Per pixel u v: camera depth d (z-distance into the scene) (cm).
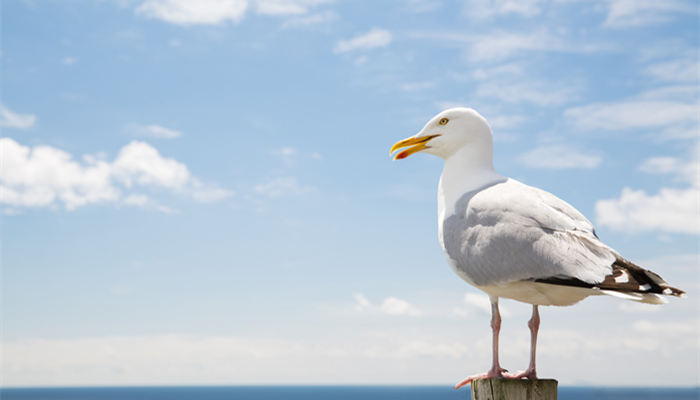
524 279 140
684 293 132
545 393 137
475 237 144
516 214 142
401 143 157
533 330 146
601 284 135
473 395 140
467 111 154
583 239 138
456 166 153
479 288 146
